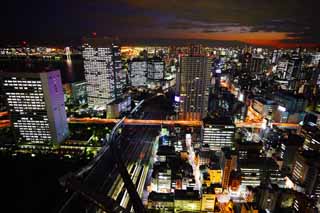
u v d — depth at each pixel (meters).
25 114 129.62
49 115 127.44
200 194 97.62
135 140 146.50
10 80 123.06
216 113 189.00
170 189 102.88
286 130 161.38
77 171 100.56
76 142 134.12
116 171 110.19
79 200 86.06
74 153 123.12
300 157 110.56
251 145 123.31
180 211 89.25
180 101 177.62
